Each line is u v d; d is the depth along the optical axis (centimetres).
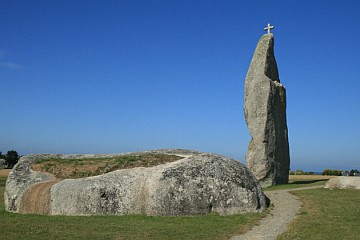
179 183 2186
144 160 2616
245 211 2164
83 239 1465
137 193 2192
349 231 1659
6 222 1777
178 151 2898
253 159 3916
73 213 2181
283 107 4212
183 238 1547
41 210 2252
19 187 2433
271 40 4162
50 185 2358
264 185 3841
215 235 1614
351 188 3123
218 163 2373
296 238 1538
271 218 2003
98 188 2222
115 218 2023
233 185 2225
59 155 2983
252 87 4062
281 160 4050
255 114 3978
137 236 1559
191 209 2123
